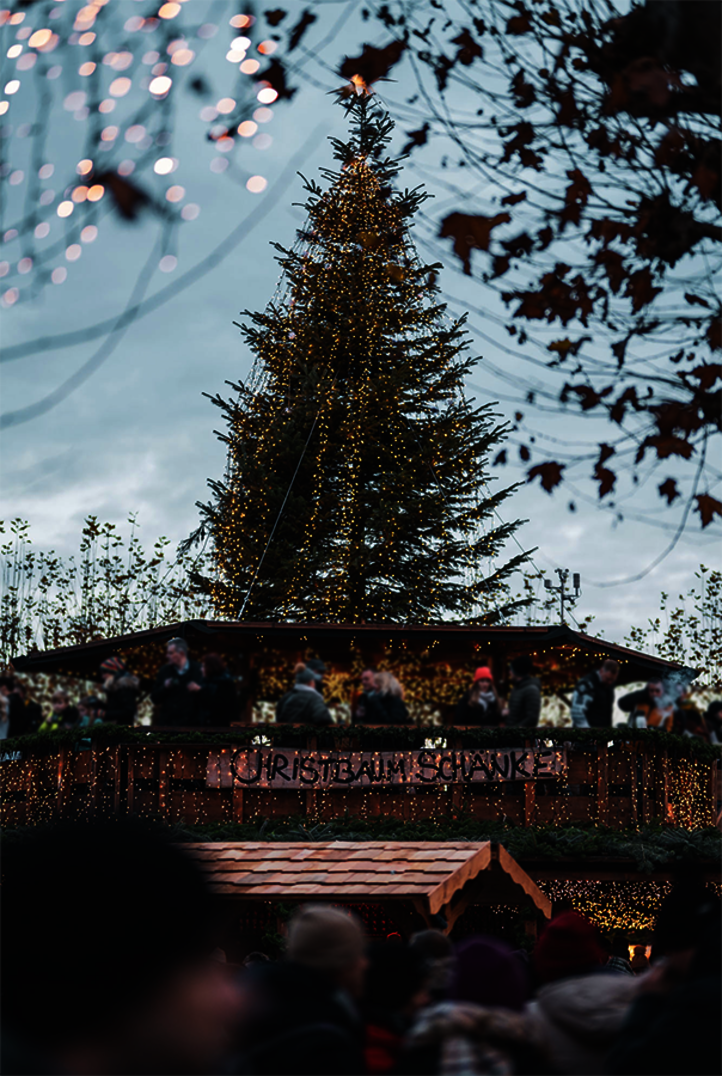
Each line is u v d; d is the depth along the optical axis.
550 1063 2.93
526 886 8.63
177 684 14.08
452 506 22.12
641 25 4.28
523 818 14.02
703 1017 2.32
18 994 1.20
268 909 11.12
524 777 13.92
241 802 13.73
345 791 14.02
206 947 1.26
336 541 22.12
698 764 15.30
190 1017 1.23
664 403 4.69
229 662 19.62
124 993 1.19
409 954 3.67
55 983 1.18
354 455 22.00
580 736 14.05
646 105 4.33
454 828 13.57
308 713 14.05
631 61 4.33
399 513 21.41
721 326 4.73
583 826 13.86
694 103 4.27
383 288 22.25
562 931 3.71
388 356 22.98
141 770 13.74
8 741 14.71
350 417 22.06
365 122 15.84
